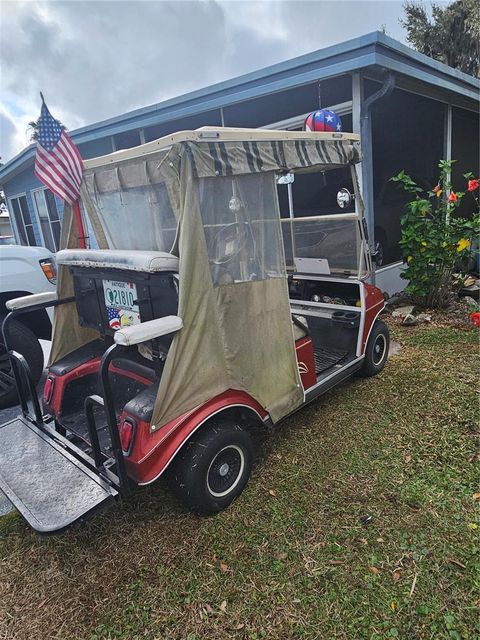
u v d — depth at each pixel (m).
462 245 4.78
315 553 2.01
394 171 5.80
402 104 5.77
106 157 2.44
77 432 2.53
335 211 4.81
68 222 2.79
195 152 1.99
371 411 3.19
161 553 2.09
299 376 2.67
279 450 2.81
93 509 1.92
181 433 2.08
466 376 3.57
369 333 3.52
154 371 2.39
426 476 2.45
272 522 2.22
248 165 2.21
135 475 2.01
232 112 6.34
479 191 7.70
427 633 1.62
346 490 2.40
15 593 1.94
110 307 2.62
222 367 2.22
